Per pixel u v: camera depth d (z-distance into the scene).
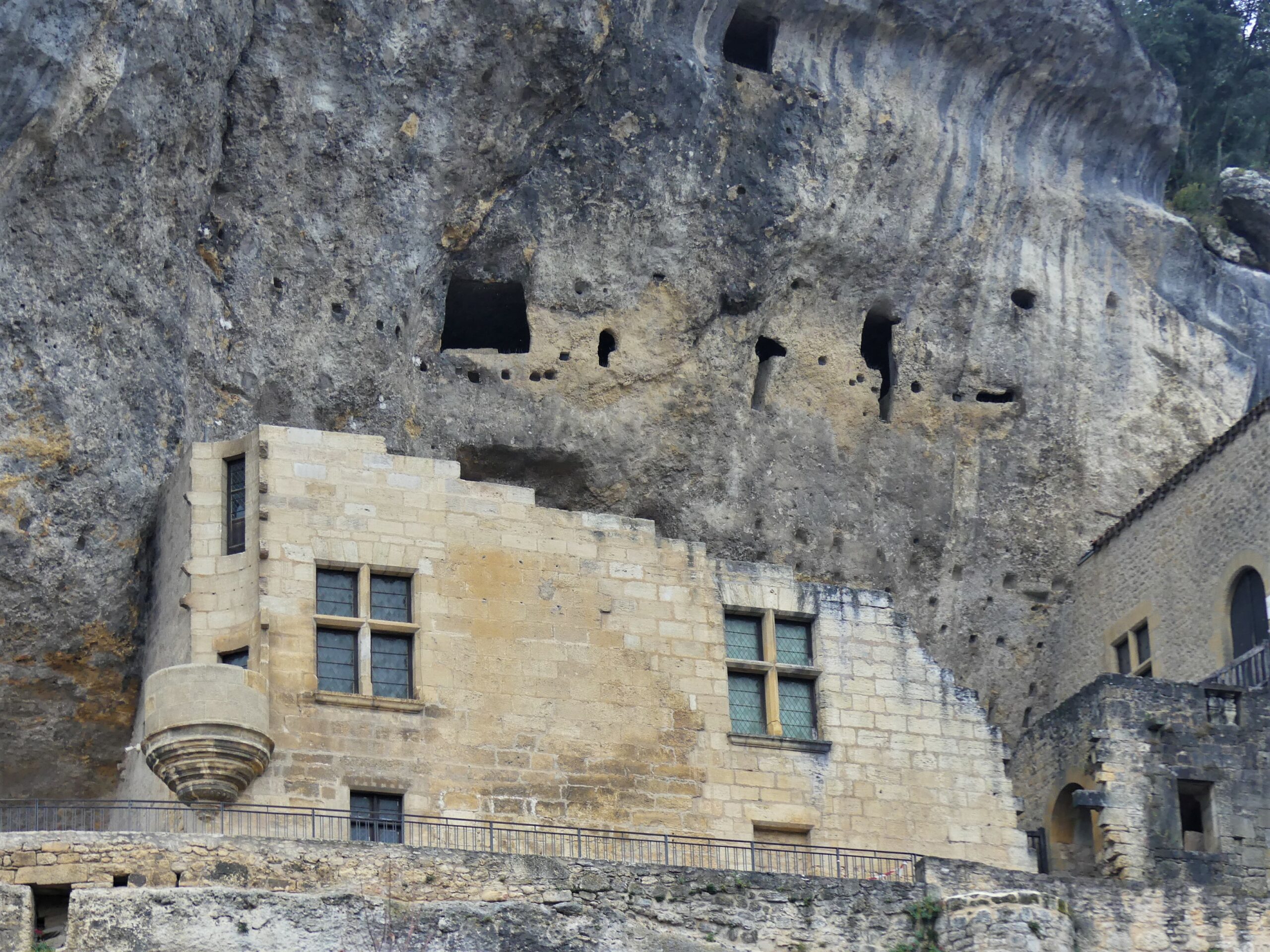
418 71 32.59
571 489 34.97
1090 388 38.22
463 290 34.81
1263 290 40.56
